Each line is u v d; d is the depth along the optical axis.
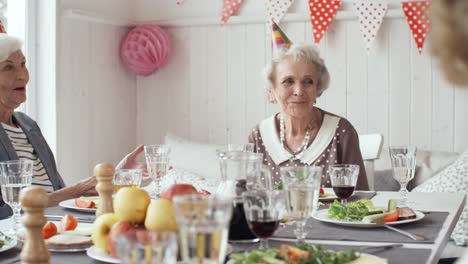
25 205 1.18
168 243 0.92
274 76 2.56
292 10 3.62
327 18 3.48
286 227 1.61
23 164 1.59
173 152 3.64
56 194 2.08
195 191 1.31
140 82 3.96
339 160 2.48
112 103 3.76
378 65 3.47
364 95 3.51
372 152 2.99
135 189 1.32
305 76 2.49
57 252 1.37
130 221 1.30
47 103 3.33
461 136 3.36
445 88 3.37
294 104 2.48
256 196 1.25
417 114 3.43
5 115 2.48
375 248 1.36
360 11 3.44
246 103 3.74
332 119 2.54
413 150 1.96
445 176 2.97
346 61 3.53
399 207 1.84
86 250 1.38
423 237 1.46
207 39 3.80
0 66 2.42
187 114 3.87
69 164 3.42
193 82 3.85
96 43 3.61
